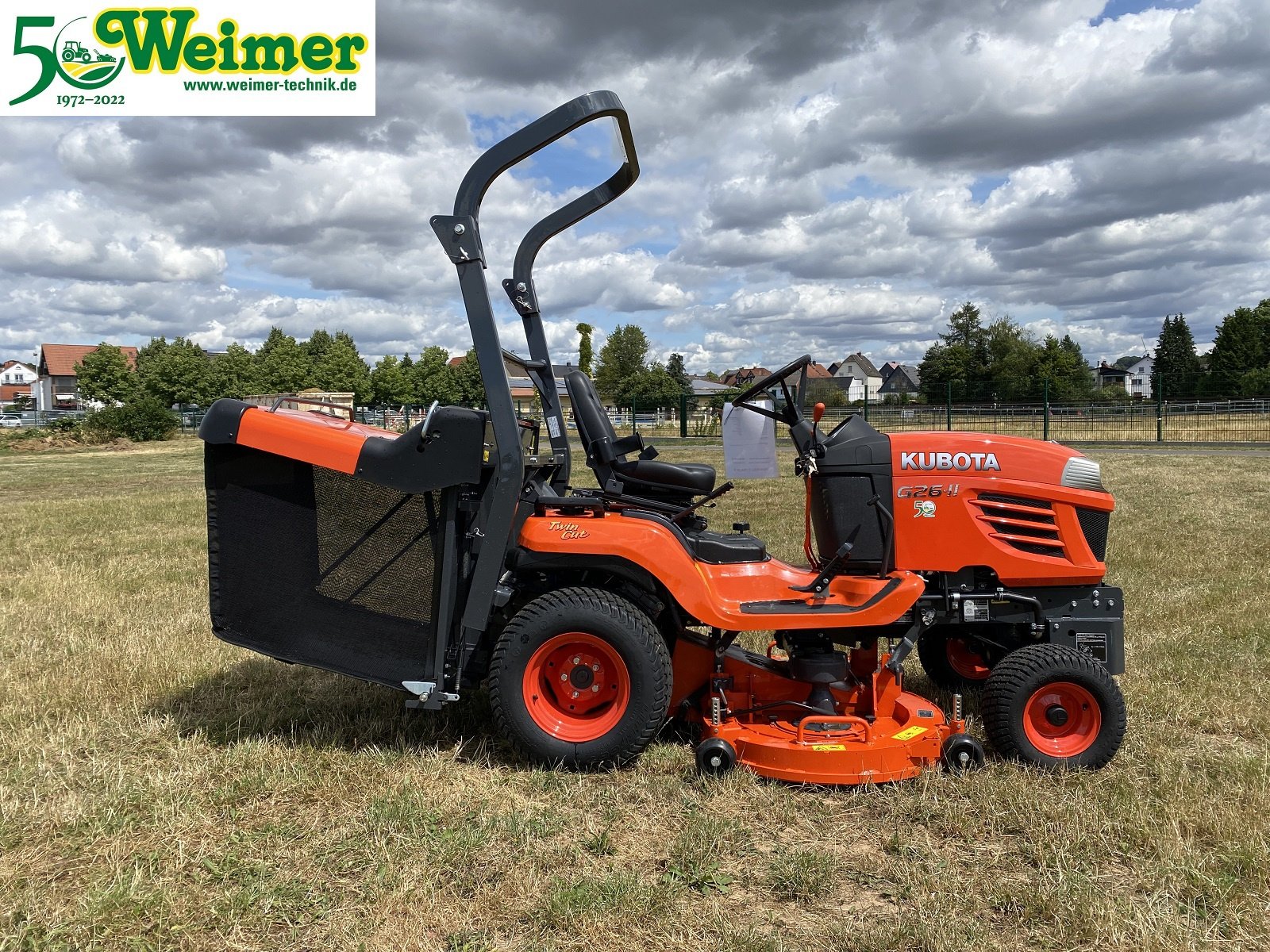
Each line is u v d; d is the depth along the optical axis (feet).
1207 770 11.86
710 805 10.98
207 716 13.83
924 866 9.58
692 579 12.00
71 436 108.68
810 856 9.66
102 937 8.29
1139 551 25.99
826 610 12.03
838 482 12.68
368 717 13.73
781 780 11.57
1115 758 12.23
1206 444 75.56
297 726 13.48
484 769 11.98
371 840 9.98
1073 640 12.88
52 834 10.14
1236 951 8.16
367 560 12.18
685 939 8.30
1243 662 16.16
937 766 11.76
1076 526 12.61
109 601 21.58
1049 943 8.30
